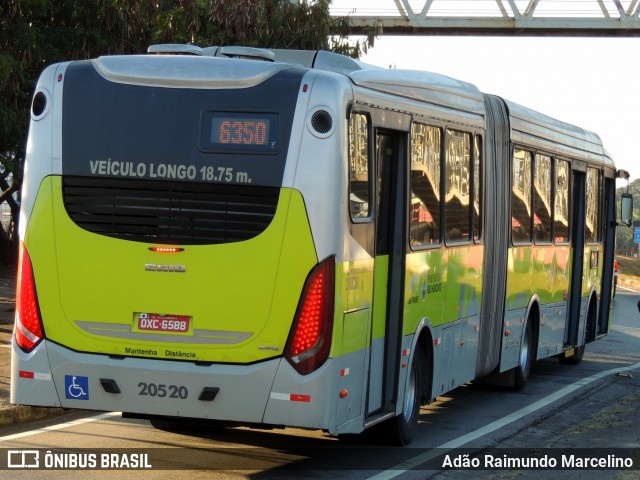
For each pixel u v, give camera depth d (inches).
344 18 887.1
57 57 730.2
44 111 365.4
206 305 350.6
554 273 686.5
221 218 351.3
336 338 350.6
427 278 444.1
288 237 347.3
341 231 351.6
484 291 539.2
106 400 357.4
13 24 679.1
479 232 526.0
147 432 454.0
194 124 354.6
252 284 348.2
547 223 666.2
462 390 631.2
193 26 796.0
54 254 361.4
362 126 373.7
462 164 494.6
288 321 346.9
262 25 800.3
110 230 358.0
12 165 701.3
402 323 411.5
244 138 351.6
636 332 1100.5
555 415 550.3
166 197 354.3
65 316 360.5
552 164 674.2
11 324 757.9
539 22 1797.5
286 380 346.3
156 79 358.3
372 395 395.2
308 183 347.6
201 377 349.7
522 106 615.8
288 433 461.4
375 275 389.7
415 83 430.9
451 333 485.4
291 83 352.5
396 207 412.8
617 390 650.8
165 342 352.8
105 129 359.9
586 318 772.6
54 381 361.4
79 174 360.5
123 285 356.2
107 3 724.7
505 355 586.6
